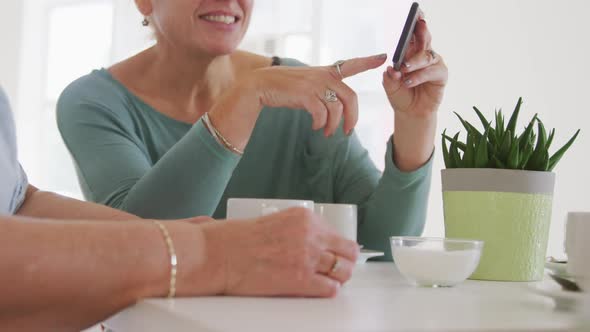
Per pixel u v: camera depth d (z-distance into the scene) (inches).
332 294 27.4
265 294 27.0
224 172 44.5
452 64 127.6
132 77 62.2
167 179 44.3
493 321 22.0
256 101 43.6
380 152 140.2
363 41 144.9
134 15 175.2
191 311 23.0
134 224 26.0
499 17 123.0
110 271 24.3
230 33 57.7
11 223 23.6
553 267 29.2
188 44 57.6
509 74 122.3
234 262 26.7
